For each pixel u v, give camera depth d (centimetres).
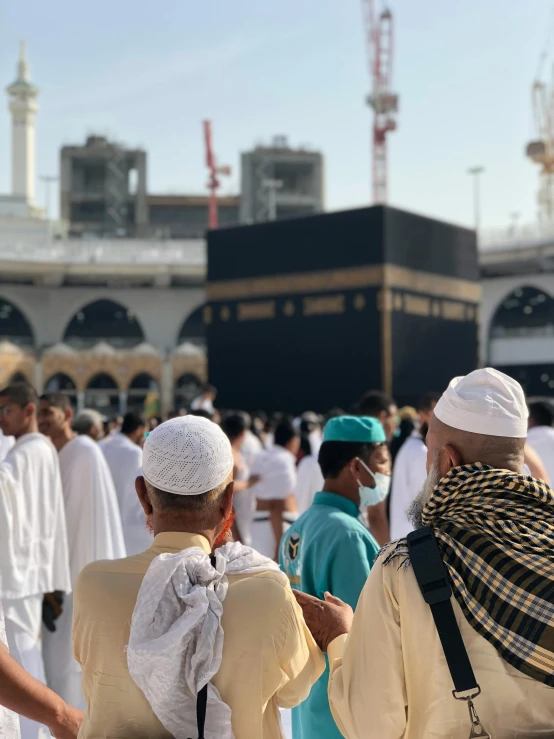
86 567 195
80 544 492
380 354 2134
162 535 191
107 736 179
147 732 177
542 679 154
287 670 185
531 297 5262
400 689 169
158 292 4866
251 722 178
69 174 6488
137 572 189
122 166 6506
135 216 6488
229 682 178
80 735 189
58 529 447
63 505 465
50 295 4775
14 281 4697
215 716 174
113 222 6481
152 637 173
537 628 155
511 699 159
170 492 189
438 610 162
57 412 512
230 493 198
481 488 168
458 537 165
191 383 5234
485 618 159
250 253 2417
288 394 2323
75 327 5553
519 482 167
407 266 2206
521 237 4059
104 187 6594
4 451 512
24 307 4719
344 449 307
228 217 6981
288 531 318
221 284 2486
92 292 4812
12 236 4697
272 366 2359
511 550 160
